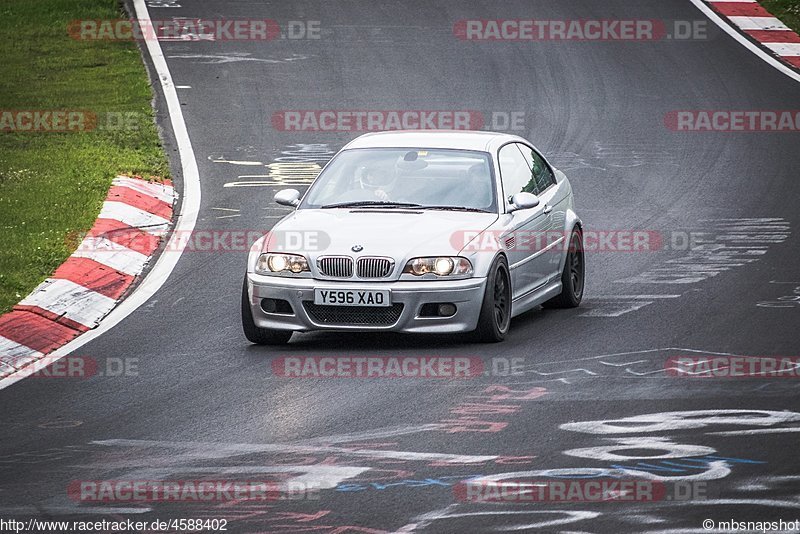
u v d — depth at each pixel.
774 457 24.14
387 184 38.25
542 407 28.28
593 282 44.12
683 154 65.88
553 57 87.62
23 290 40.94
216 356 34.31
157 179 59.00
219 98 76.81
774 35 94.62
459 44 90.88
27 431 27.53
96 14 98.19
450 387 30.27
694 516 21.03
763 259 46.38
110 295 41.84
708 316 37.94
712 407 27.94
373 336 36.94
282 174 61.16
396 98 77.38
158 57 86.69
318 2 103.94
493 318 35.00
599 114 74.31
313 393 30.03
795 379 30.33
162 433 27.00
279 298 34.91
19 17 96.69
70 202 52.66
